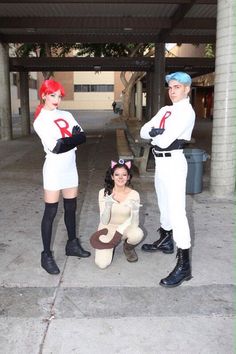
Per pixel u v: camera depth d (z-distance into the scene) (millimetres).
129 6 10578
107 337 2652
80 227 4797
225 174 6027
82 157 10430
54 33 13844
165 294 3213
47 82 3379
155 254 4016
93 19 11805
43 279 3463
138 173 7961
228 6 5496
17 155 10914
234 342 2605
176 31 13523
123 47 23859
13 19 11656
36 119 3436
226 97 5770
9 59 16031
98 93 53375
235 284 3387
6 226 4844
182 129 3264
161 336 2666
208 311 2965
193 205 5664
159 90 14883
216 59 5797
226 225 4836
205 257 3920
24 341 2611
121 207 3631
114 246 3590
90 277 3500
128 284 3375
